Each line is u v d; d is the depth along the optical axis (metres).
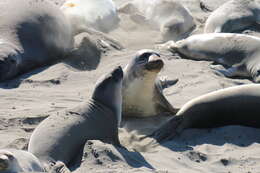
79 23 32.84
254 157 18.03
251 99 20.55
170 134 19.95
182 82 25.19
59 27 29.83
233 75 27.80
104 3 34.38
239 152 18.55
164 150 18.55
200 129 20.59
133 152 17.31
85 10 33.50
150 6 35.50
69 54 29.06
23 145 17.55
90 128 17.83
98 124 18.19
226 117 20.69
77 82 25.39
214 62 28.80
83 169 15.66
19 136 19.00
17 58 27.09
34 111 21.25
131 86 21.86
